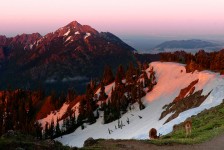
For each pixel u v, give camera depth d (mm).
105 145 28812
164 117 121375
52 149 22141
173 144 30969
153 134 41938
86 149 25688
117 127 180500
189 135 37781
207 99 100375
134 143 30453
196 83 156375
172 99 178375
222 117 45281
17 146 20422
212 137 33656
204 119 48469
